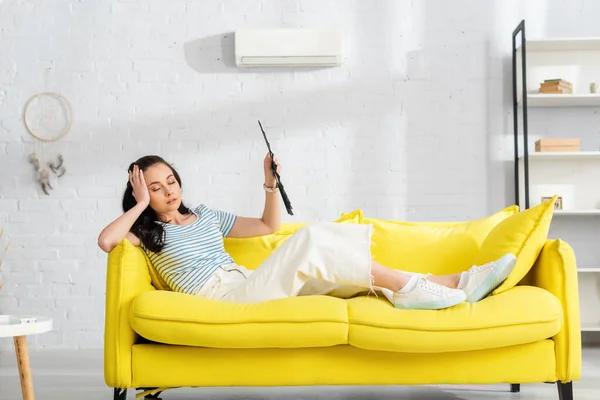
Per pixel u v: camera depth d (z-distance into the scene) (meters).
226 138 4.59
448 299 2.48
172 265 2.81
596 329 4.28
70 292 4.56
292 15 4.62
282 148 4.59
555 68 4.61
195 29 4.62
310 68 4.61
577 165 4.57
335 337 2.44
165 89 4.61
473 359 2.50
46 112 4.59
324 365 2.50
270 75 4.61
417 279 2.54
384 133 4.59
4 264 4.55
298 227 3.19
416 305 2.50
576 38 4.34
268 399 3.05
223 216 3.10
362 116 4.59
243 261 3.08
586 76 4.60
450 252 3.02
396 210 4.59
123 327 2.51
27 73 4.59
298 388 3.28
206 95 4.61
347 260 2.55
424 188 4.59
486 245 2.84
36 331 2.30
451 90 4.60
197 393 3.16
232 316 2.44
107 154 4.58
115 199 4.57
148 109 4.60
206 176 4.59
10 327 2.24
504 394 3.09
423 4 4.62
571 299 2.54
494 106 4.59
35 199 4.57
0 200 4.56
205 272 2.80
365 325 2.44
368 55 4.61
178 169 4.59
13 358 4.17
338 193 4.59
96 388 3.28
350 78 4.61
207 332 2.43
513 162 4.57
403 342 2.42
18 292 4.55
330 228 2.62
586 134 4.59
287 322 2.43
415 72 4.61
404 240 3.07
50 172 4.57
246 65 4.55
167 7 4.62
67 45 4.60
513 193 4.58
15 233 4.56
